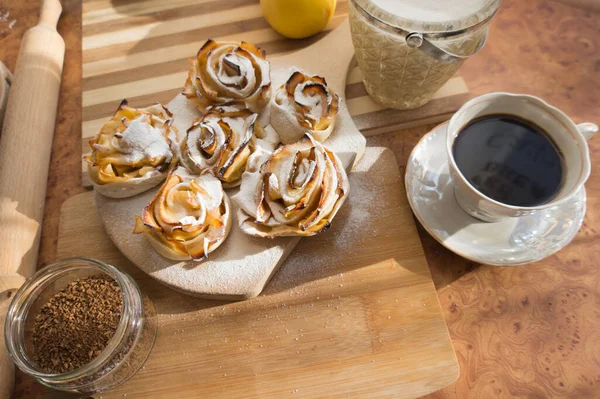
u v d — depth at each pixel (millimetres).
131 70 508
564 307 399
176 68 506
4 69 506
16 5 573
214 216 389
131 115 430
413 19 374
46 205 460
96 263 371
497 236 397
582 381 374
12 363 393
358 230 422
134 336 366
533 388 374
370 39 406
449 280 414
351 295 401
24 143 451
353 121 466
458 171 360
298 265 414
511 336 392
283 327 394
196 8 540
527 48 504
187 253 390
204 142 407
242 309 401
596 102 473
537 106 378
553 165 378
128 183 410
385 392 370
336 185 393
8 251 410
